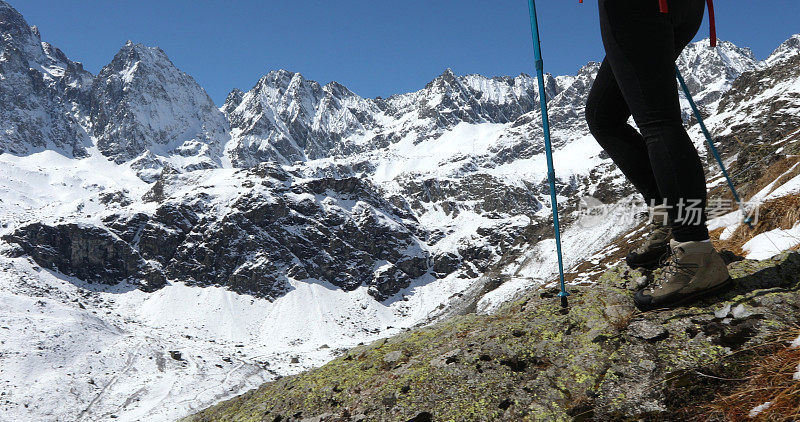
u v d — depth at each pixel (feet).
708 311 8.40
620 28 8.28
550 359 8.63
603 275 11.37
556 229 10.65
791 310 7.77
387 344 11.90
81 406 416.87
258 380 502.79
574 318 9.55
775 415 6.14
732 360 7.23
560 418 7.35
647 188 10.12
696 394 7.03
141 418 392.88
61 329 545.03
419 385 8.82
